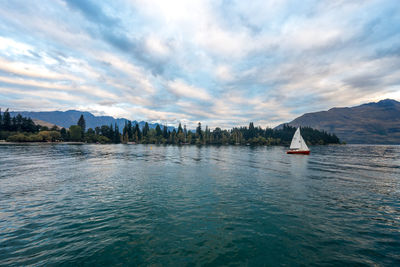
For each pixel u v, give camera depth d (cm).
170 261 803
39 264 772
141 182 2345
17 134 14525
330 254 875
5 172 2872
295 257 848
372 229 1139
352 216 1333
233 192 1922
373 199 1733
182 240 978
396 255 875
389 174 3105
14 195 1733
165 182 2362
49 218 1235
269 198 1730
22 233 1031
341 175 2980
